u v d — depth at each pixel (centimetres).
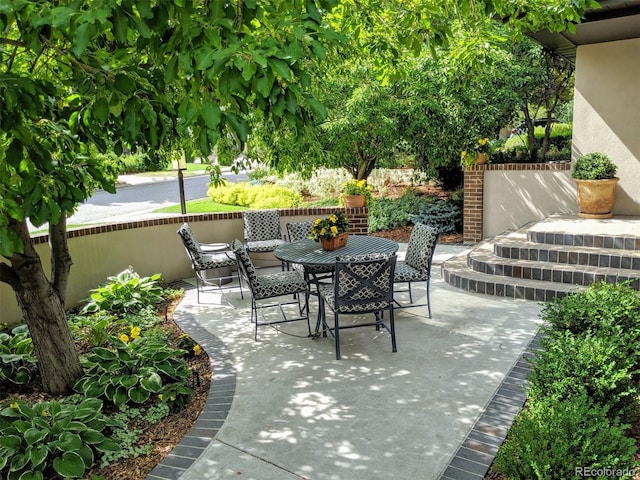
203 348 483
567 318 346
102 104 221
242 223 805
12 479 280
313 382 402
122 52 251
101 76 232
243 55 189
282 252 541
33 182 252
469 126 951
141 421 353
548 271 613
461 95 911
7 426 313
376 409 355
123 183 2103
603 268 606
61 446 294
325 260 491
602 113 793
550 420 243
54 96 267
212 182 709
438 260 809
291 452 309
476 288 633
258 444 318
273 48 194
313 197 1439
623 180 793
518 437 239
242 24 213
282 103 203
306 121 237
